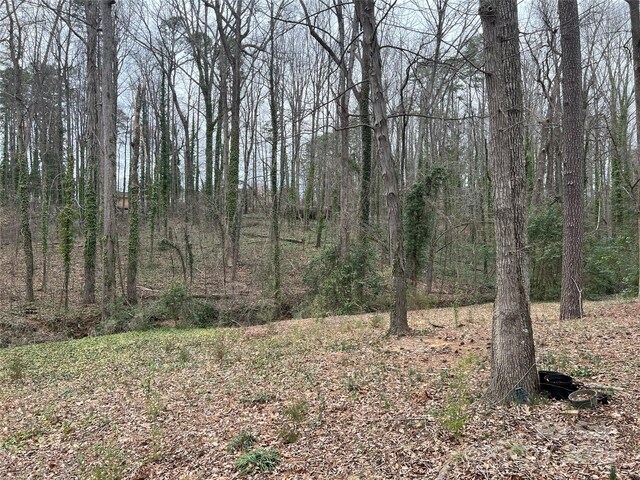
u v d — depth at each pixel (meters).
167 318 16.81
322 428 5.39
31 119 27.19
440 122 29.83
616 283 18.50
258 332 13.66
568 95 10.68
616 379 5.58
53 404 7.85
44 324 15.66
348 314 17.31
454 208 23.03
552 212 19.67
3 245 23.98
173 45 30.97
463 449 4.25
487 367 6.83
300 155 37.19
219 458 5.02
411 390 6.21
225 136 24.53
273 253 19.61
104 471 5.02
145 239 27.33
